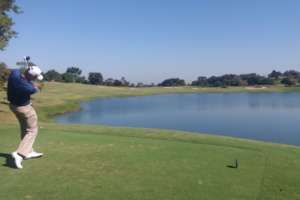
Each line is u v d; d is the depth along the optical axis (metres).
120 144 8.42
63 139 8.90
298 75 150.88
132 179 5.78
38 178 5.68
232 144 9.65
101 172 6.09
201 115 36.25
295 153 8.80
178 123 29.02
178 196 5.09
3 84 24.84
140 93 101.56
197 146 8.57
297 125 27.14
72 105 49.44
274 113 37.84
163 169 6.39
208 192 5.31
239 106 50.03
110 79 138.38
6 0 23.48
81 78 132.62
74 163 6.60
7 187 5.25
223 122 29.48
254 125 27.30
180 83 155.25
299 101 61.72
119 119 33.03
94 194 5.07
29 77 6.27
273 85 139.88
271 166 7.07
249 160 7.46
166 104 56.81
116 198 4.95
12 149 7.59
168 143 8.83
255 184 5.80
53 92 78.38
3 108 27.66
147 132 11.57
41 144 8.20
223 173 6.33
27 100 6.40
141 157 7.21
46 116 35.88
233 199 5.08
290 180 6.20
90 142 8.56
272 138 21.14
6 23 23.00
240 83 146.88
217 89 126.50
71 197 4.93
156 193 5.18
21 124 6.66
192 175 6.11
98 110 45.09
